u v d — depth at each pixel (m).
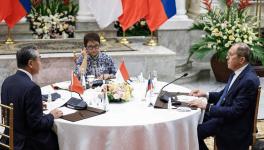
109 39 9.12
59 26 9.27
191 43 9.53
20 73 4.08
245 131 4.45
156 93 4.89
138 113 4.22
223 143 4.54
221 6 9.40
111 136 3.89
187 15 10.00
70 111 4.28
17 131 3.99
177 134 4.12
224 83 8.65
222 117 4.38
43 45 8.35
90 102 4.52
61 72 7.58
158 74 8.02
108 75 5.50
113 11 8.52
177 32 9.32
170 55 7.97
